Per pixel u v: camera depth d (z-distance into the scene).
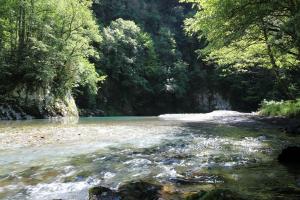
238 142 12.66
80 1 38.03
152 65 65.50
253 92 64.31
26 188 6.64
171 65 68.94
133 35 63.31
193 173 7.61
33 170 8.12
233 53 23.72
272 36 16.03
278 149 10.93
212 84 70.69
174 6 85.75
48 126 20.89
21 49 33.41
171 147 11.64
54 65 34.53
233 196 5.11
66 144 12.49
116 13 71.62
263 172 7.62
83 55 39.25
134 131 17.36
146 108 63.91
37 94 33.25
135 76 60.19
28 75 31.95
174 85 64.12
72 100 39.44
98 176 7.50
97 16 69.06
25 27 33.91
